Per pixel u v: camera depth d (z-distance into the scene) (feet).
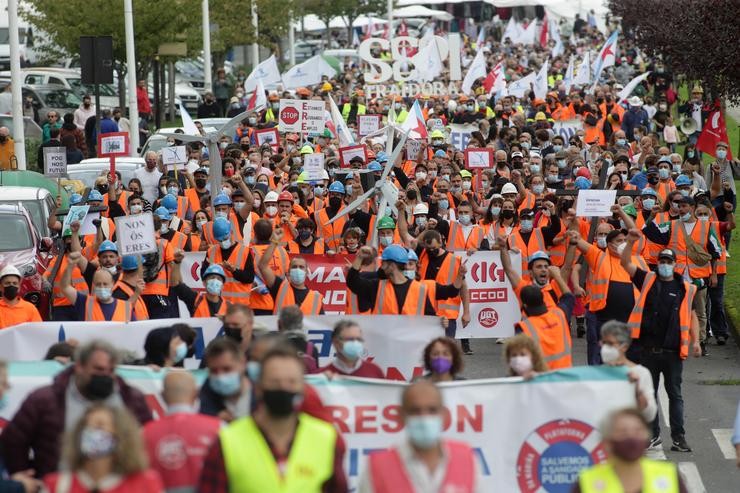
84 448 53.31
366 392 76.02
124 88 356.18
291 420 55.52
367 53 318.24
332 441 56.08
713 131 188.14
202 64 492.54
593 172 199.11
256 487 54.34
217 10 421.18
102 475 53.57
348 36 628.69
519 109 284.82
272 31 475.72
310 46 623.36
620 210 123.34
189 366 97.35
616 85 383.45
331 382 76.02
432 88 319.27
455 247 145.28
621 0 428.97
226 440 54.85
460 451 54.70
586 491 56.59
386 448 76.07
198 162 204.64
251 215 146.61
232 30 422.41
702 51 188.65
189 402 62.28
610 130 281.54
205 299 106.63
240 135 260.42
